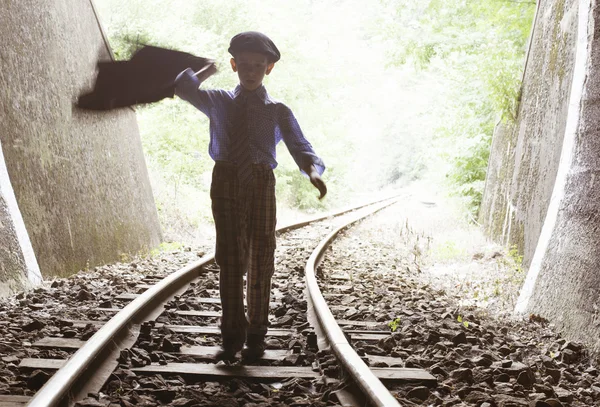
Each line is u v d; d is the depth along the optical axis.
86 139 9.81
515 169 12.02
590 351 5.03
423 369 4.40
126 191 11.38
